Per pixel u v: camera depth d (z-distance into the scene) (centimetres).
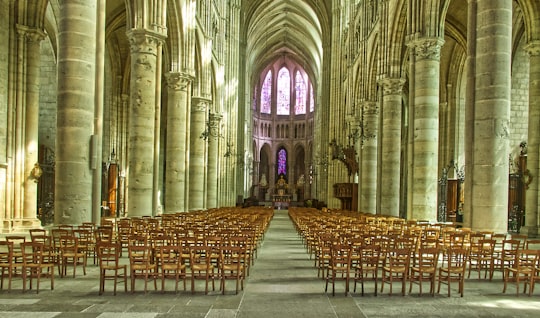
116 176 3675
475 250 1358
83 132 1530
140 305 951
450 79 4081
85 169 1531
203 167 3884
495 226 1662
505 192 1672
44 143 3266
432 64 2420
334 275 1077
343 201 4753
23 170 2302
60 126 1520
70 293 1048
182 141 3078
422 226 2089
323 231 1639
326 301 1014
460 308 962
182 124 3075
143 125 2303
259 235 2123
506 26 1673
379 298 1047
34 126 2342
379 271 1391
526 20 2473
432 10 2417
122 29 3816
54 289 1088
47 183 3148
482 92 1688
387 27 3206
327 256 1356
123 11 3578
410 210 2427
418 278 1093
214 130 4594
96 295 1032
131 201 2281
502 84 1666
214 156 4638
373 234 1487
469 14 1761
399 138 3159
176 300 1000
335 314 905
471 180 1722
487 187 1669
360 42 4316
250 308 944
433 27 2419
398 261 1280
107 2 3472
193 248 1081
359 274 1212
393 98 3155
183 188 3084
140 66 2327
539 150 2397
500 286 1203
